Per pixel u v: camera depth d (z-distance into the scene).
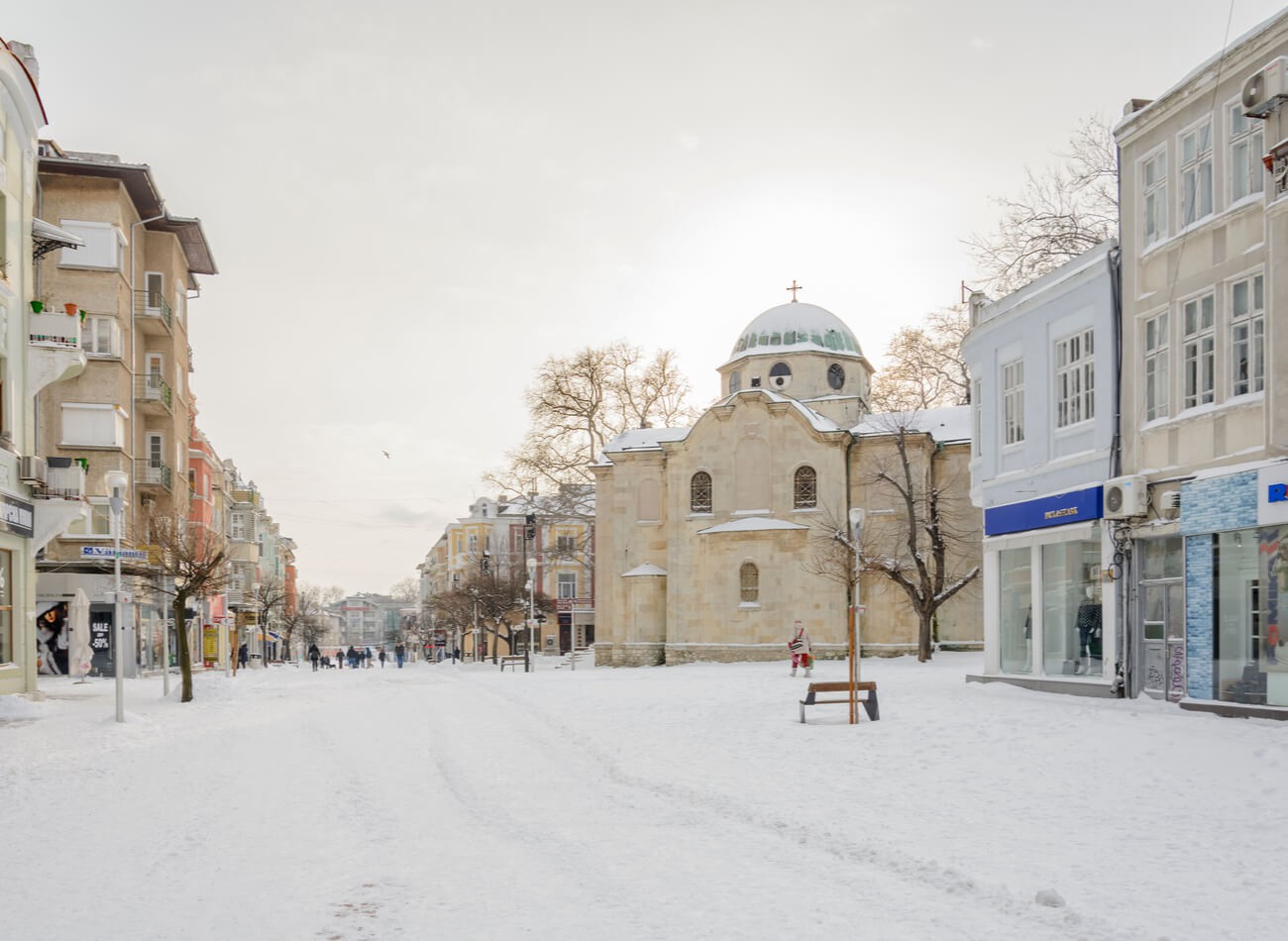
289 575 153.38
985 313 27.59
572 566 94.12
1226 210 18.53
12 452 26.06
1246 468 17.58
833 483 49.84
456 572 105.31
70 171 40.97
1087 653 22.75
